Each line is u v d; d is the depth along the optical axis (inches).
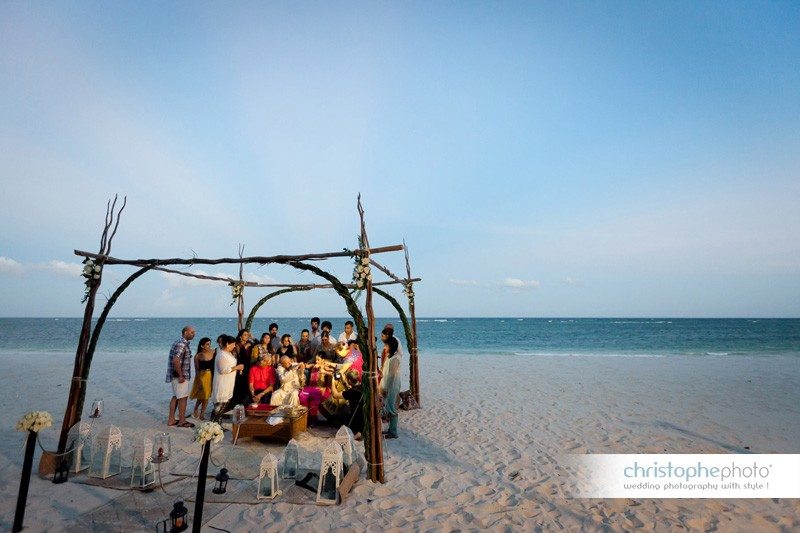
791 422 362.6
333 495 201.0
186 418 343.0
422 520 183.3
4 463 239.0
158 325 3715.6
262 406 300.2
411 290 418.0
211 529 170.4
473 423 353.1
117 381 556.1
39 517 174.7
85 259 229.3
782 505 205.8
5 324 3548.2
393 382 303.6
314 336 429.1
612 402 442.9
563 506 201.8
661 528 181.5
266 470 197.6
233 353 332.2
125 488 204.2
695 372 692.1
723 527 183.2
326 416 322.3
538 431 331.0
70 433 223.5
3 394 462.3
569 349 1369.3
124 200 246.7
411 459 261.9
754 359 925.8
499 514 191.6
